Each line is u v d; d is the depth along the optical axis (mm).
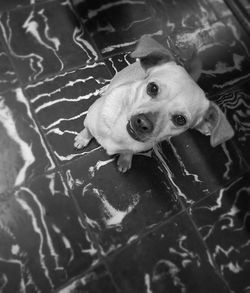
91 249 721
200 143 890
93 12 922
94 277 703
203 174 861
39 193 730
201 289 760
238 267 801
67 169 763
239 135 929
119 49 908
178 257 771
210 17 1046
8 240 685
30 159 749
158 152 844
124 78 717
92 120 691
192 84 625
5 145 746
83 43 885
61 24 883
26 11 869
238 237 826
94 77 858
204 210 828
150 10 987
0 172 726
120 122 650
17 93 792
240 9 883
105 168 788
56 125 790
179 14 1017
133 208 779
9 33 839
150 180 813
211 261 788
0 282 657
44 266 685
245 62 1015
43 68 830
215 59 995
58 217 724
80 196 752
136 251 748
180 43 986
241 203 860
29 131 769
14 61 818
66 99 818
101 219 750
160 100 611
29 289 666
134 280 725
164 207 802
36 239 698
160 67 643
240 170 895
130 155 780
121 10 954
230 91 966
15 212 706
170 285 744
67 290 681
